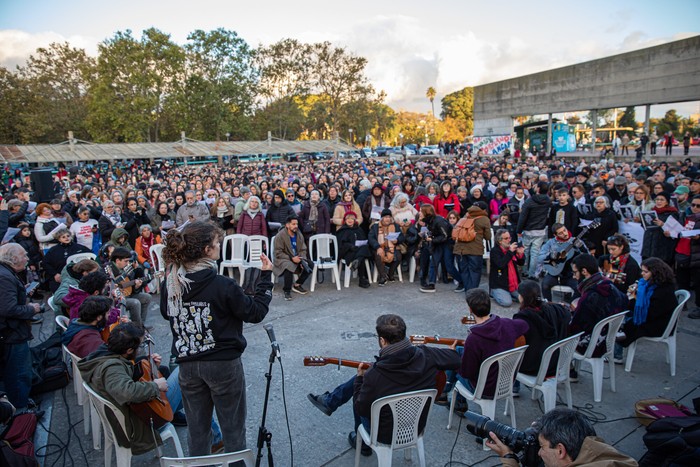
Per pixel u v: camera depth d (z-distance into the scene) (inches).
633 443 135.7
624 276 198.8
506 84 1432.1
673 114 2229.3
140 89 2060.8
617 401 159.2
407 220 304.0
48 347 185.6
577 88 1221.7
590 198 316.8
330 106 2672.2
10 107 2066.9
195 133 2256.4
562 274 241.6
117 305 177.3
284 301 270.4
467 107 4069.9
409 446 113.3
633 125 2324.1
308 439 141.4
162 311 106.7
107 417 113.5
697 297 230.2
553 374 145.9
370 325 230.1
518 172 614.5
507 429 81.7
